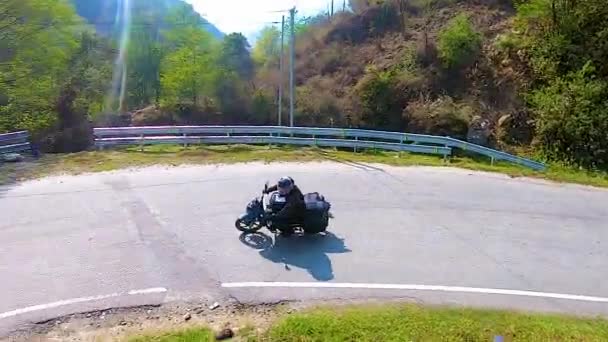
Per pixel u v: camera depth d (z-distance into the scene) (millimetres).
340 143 17266
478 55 27875
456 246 9133
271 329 6164
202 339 5941
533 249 9148
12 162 14375
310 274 7820
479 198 12094
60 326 6340
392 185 12922
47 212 10320
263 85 36750
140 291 7191
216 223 9852
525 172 14977
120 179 12812
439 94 27859
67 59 28094
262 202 9086
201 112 35500
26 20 24672
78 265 7969
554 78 22500
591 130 19234
